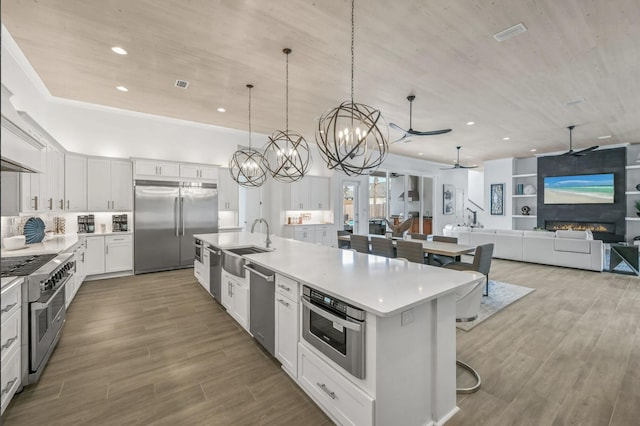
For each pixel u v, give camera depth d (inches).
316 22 109.7
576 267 237.5
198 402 80.7
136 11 104.1
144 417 75.3
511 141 291.1
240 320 123.8
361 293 69.5
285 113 212.2
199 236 183.8
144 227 217.3
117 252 208.1
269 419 74.7
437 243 191.5
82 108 205.2
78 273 166.6
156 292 174.7
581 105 190.9
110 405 79.4
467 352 107.4
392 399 65.1
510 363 100.1
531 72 146.4
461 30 113.4
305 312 81.6
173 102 191.8
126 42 123.3
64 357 102.7
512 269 239.8
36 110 165.9
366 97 179.0
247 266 112.6
